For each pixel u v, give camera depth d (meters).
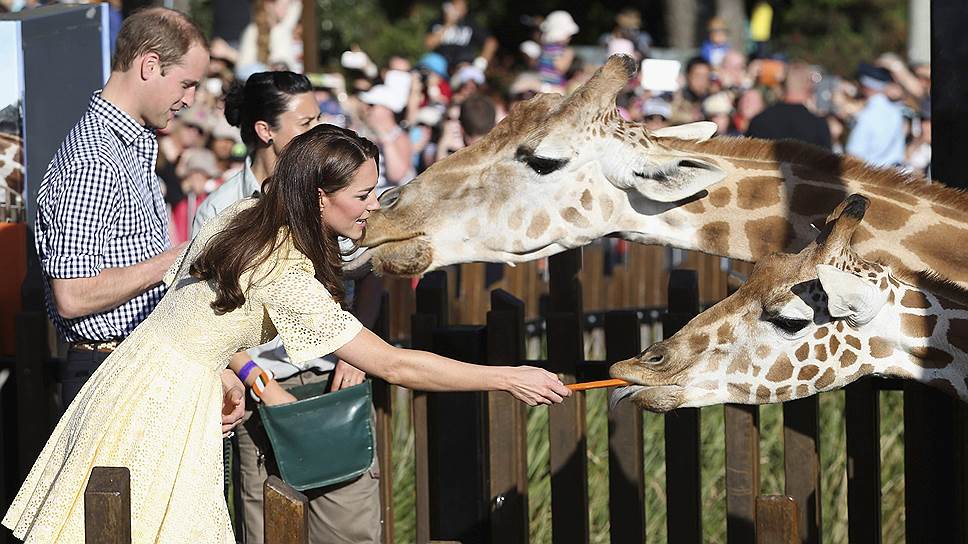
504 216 8.33
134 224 7.47
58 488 6.24
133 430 6.26
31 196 9.14
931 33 8.26
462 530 8.41
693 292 7.96
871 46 41.16
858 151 22.03
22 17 9.05
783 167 8.27
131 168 7.56
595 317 14.18
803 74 16.89
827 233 6.99
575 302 8.30
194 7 28.78
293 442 7.62
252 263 6.11
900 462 10.73
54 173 7.29
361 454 7.75
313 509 8.12
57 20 9.10
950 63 8.16
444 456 8.41
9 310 9.22
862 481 7.71
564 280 8.36
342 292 6.38
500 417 8.27
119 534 5.31
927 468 7.59
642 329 14.54
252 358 8.02
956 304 6.76
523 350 8.41
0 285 9.20
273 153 8.10
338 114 19.06
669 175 7.96
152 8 7.60
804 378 6.89
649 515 10.12
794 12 41.94
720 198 8.28
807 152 8.26
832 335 6.84
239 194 8.22
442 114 19.67
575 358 8.18
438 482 8.46
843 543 9.96
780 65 24.39
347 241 8.38
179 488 6.25
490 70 27.80
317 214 6.20
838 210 7.09
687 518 7.92
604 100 8.19
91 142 7.30
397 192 8.46
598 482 10.47
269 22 22.00
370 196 6.39
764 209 8.24
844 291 6.51
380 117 18.09
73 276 7.15
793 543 5.00
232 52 19.28
